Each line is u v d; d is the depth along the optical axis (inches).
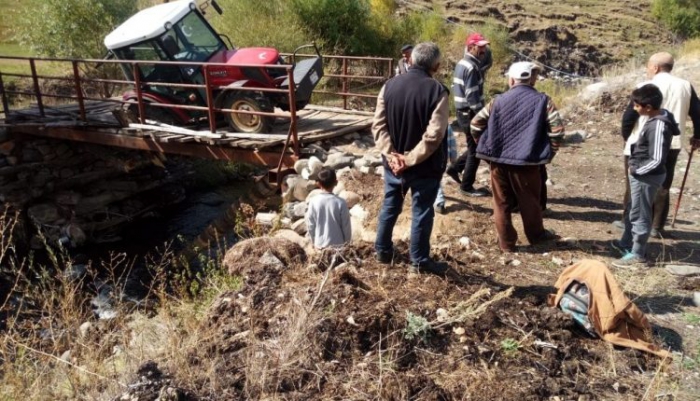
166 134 349.7
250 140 325.1
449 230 239.3
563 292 170.9
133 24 371.2
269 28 672.4
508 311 170.2
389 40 796.0
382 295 175.6
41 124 411.2
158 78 369.4
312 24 733.9
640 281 195.3
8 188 447.5
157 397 139.3
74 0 683.4
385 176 185.6
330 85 666.2
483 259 213.3
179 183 561.9
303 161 307.3
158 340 185.0
